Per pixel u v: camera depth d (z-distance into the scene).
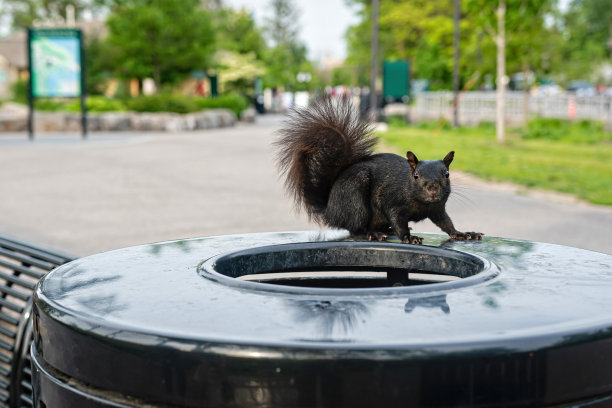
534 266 1.53
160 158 16.61
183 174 13.55
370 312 1.12
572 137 22.38
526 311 1.14
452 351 0.97
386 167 2.64
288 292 1.24
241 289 1.28
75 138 24.34
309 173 2.77
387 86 32.38
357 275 1.93
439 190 2.42
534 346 1.00
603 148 18.78
